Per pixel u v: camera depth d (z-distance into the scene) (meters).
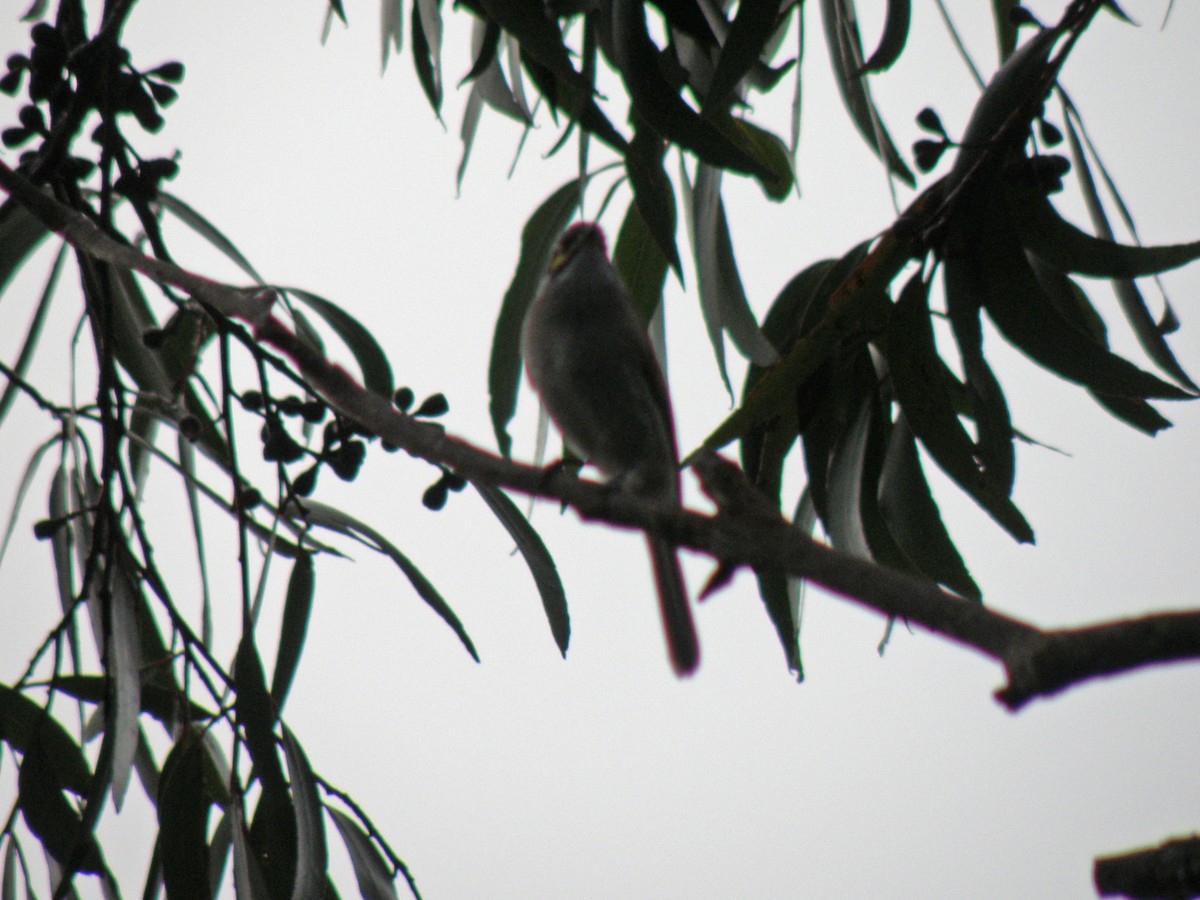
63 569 7.32
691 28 6.64
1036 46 6.66
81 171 6.66
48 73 6.42
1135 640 2.84
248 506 6.71
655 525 4.20
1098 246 6.66
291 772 6.27
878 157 7.75
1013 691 2.99
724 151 6.02
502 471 4.59
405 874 6.45
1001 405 6.64
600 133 6.32
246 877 6.02
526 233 7.43
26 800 6.41
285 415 6.31
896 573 3.41
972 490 6.65
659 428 7.09
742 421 6.49
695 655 5.87
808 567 3.59
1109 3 7.29
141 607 7.35
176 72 6.60
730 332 6.83
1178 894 3.35
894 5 6.78
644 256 7.75
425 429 4.82
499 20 6.03
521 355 7.30
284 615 6.46
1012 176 6.73
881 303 6.91
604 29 6.64
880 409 7.16
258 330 4.95
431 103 7.61
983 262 6.70
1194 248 6.58
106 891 6.33
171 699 6.80
